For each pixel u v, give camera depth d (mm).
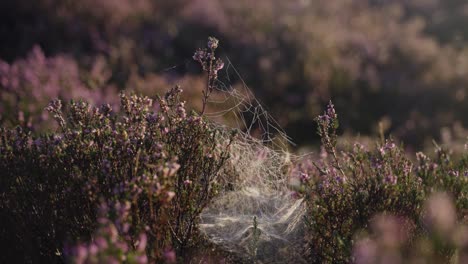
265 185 5328
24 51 12844
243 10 16422
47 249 4094
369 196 4047
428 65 15164
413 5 21094
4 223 4156
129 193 3160
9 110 8258
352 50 15258
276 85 12258
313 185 4531
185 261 4016
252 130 8070
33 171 4129
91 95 9812
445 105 13094
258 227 4426
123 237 3059
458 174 4586
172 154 3881
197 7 15289
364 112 12336
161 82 11070
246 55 13500
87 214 3922
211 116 8055
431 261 3744
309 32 15414
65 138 4273
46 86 9727
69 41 13305
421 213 4129
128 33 13859
